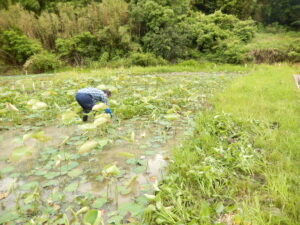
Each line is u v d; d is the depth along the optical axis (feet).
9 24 54.08
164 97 19.86
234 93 21.29
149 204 6.91
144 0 56.54
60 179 8.62
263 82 26.43
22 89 24.27
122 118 15.89
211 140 11.10
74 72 41.73
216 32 57.72
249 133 12.15
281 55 56.24
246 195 7.31
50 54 51.21
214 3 80.79
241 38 62.85
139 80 29.45
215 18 65.21
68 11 59.72
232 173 8.44
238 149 10.21
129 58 52.54
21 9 58.70
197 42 59.06
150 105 16.53
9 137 12.94
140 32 59.11
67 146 11.62
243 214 6.08
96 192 7.77
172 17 56.70
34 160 10.23
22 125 14.89
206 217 5.91
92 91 14.03
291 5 79.87
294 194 7.03
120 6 57.72
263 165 8.70
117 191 7.58
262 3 84.38
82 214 6.66
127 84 27.40
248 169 8.44
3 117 16.26
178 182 8.05
